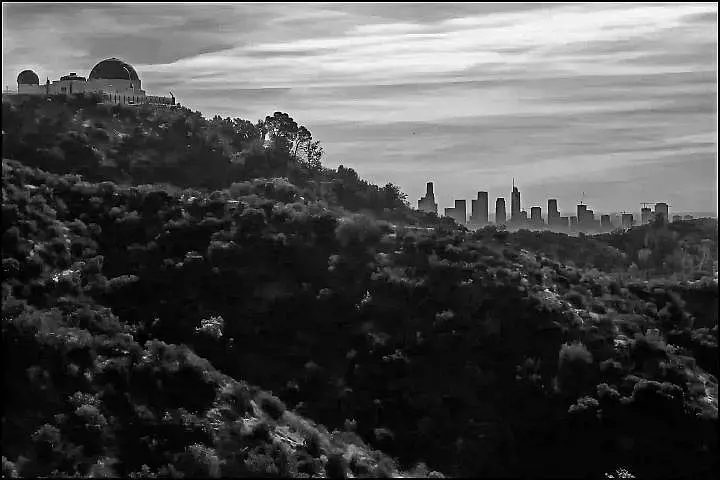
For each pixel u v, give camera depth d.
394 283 67.75
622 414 61.75
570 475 59.06
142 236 68.00
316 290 67.25
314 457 52.62
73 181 72.00
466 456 58.12
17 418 48.34
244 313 64.56
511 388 62.44
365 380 61.75
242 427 52.66
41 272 59.97
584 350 64.56
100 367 52.84
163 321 61.53
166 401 52.78
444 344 64.31
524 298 67.69
